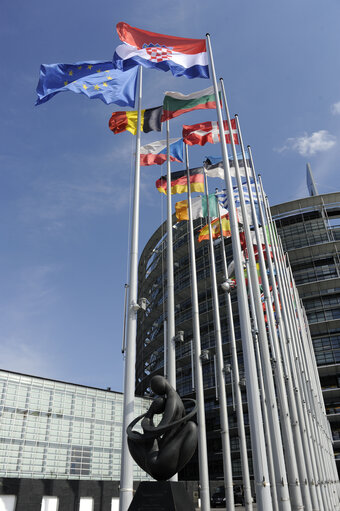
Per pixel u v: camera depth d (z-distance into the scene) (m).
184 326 72.44
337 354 64.88
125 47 20.47
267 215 31.94
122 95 19.92
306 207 79.88
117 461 36.69
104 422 37.09
